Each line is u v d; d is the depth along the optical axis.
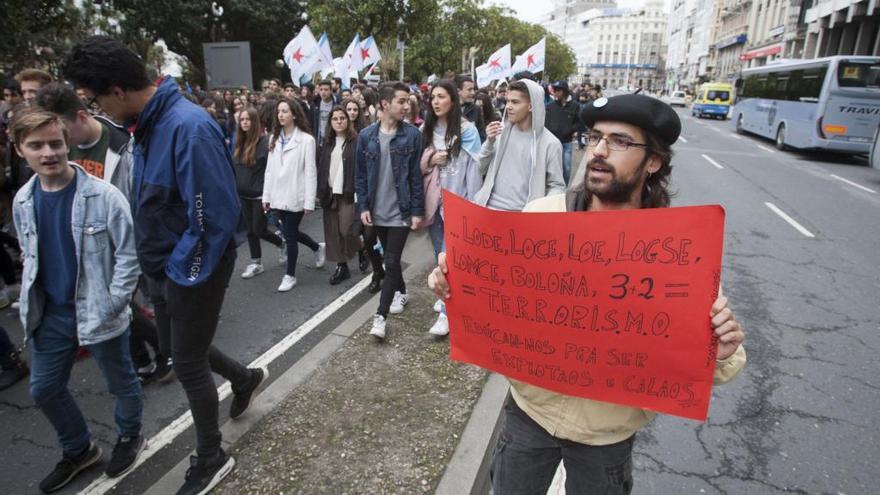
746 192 9.90
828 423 3.13
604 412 1.53
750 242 6.79
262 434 2.74
